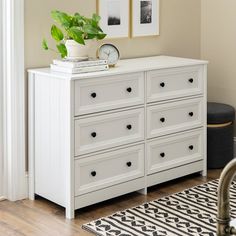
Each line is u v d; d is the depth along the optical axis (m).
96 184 4.25
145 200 4.46
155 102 4.52
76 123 4.09
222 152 5.07
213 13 5.33
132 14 4.90
